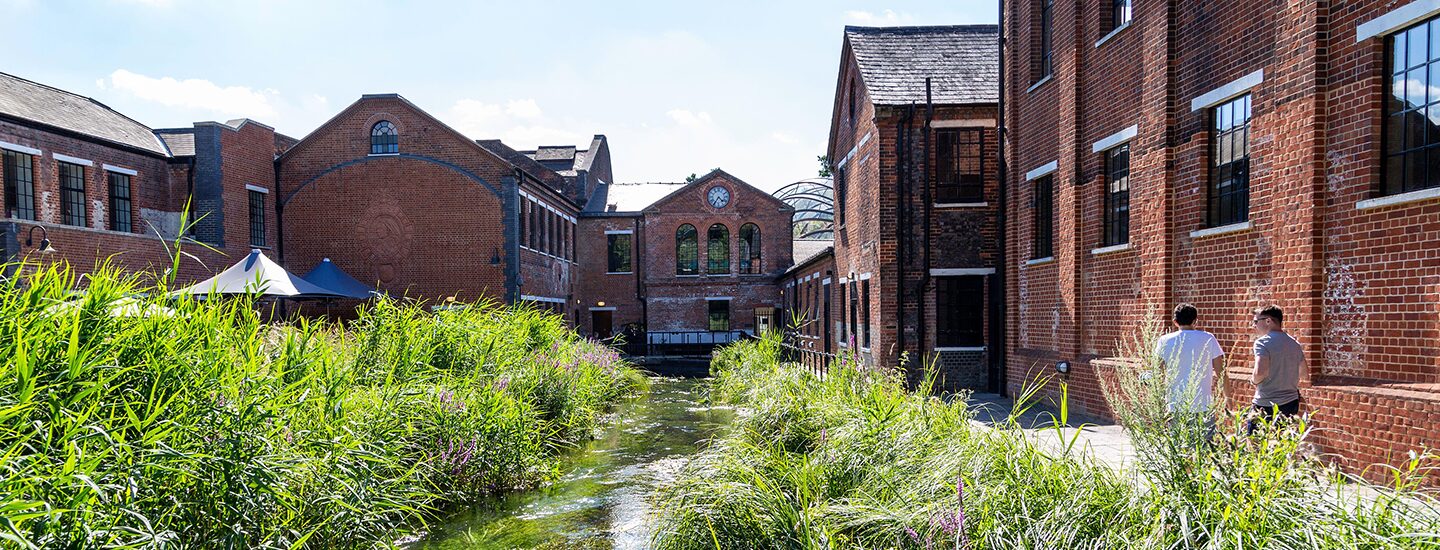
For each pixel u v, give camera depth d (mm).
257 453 4547
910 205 14695
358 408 6398
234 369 5039
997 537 3639
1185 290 8711
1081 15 10977
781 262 35750
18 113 18328
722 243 36156
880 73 15609
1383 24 6031
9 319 4102
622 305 36188
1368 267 6223
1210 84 8242
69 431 3615
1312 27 6676
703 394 17391
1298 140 6871
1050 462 4465
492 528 6465
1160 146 8977
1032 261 12273
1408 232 5863
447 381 8742
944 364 14508
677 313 35875
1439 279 5602
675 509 5160
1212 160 8383
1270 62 7281
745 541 4547
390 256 25734
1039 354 12086
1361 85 6289
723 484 5004
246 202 24109
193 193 22688
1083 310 10875
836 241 20438
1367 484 3646
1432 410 5426
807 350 23406
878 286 14891
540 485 8008
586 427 11266
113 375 4312
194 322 5168
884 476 5203
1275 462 3701
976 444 5102
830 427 7605
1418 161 5879
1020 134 13047
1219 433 3852
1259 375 5711
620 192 39938
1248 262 7629
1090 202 10703
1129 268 9672
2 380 3623
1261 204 7410
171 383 4566
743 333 33469
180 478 4184
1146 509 3676
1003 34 13586
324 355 6414
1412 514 3375
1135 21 9547
